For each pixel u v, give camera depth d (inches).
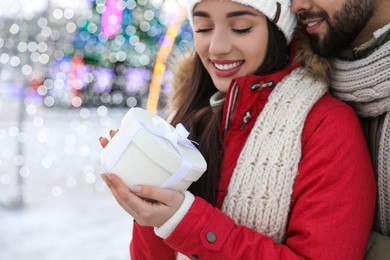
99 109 260.8
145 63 217.8
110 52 227.6
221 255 43.0
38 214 170.6
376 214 49.0
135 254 56.7
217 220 43.5
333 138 45.4
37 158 247.1
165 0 168.6
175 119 60.6
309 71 50.1
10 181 200.7
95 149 270.1
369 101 47.7
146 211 41.8
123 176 41.8
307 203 44.2
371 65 46.2
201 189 50.7
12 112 337.4
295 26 52.2
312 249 42.8
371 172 46.3
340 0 48.0
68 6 187.8
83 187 203.3
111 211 177.0
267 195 45.8
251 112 50.1
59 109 378.0
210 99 57.2
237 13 49.5
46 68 220.2
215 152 50.9
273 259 42.5
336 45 49.6
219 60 51.6
